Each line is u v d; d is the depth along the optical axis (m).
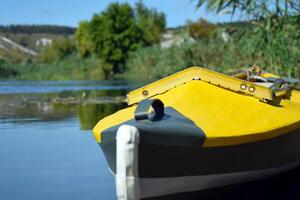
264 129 3.62
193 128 3.36
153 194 3.38
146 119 3.30
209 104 3.73
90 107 10.61
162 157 3.27
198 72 4.01
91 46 47.12
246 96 3.95
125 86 21.98
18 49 94.31
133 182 3.19
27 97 14.38
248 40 8.78
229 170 3.60
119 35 45.91
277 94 4.19
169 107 3.62
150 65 33.19
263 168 3.86
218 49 16.12
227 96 3.86
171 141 3.25
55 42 68.06
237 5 8.26
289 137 3.93
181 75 4.05
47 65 42.34
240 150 3.56
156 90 4.08
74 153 5.52
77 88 20.48
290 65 8.34
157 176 3.31
